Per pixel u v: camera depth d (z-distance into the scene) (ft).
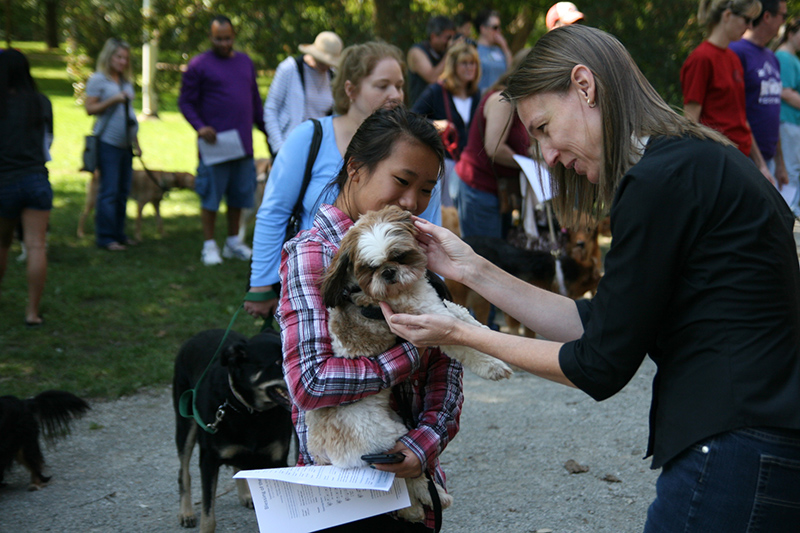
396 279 6.30
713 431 5.51
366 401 6.63
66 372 18.83
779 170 24.84
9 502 13.12
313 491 6.48
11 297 24.53
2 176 20.53
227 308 24.48
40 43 180.14
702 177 5.71
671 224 5.65
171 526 12.42
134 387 18.22
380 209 7.08
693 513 5.65
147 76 76.74
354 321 6.59
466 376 19.85
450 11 44.45
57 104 84.23
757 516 5.48
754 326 5.54
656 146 6.07
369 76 10.55
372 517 6.89
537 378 19.66
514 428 16.25
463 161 21.29
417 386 7.11
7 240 21.62
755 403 5.43
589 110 6.53
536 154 8.26
